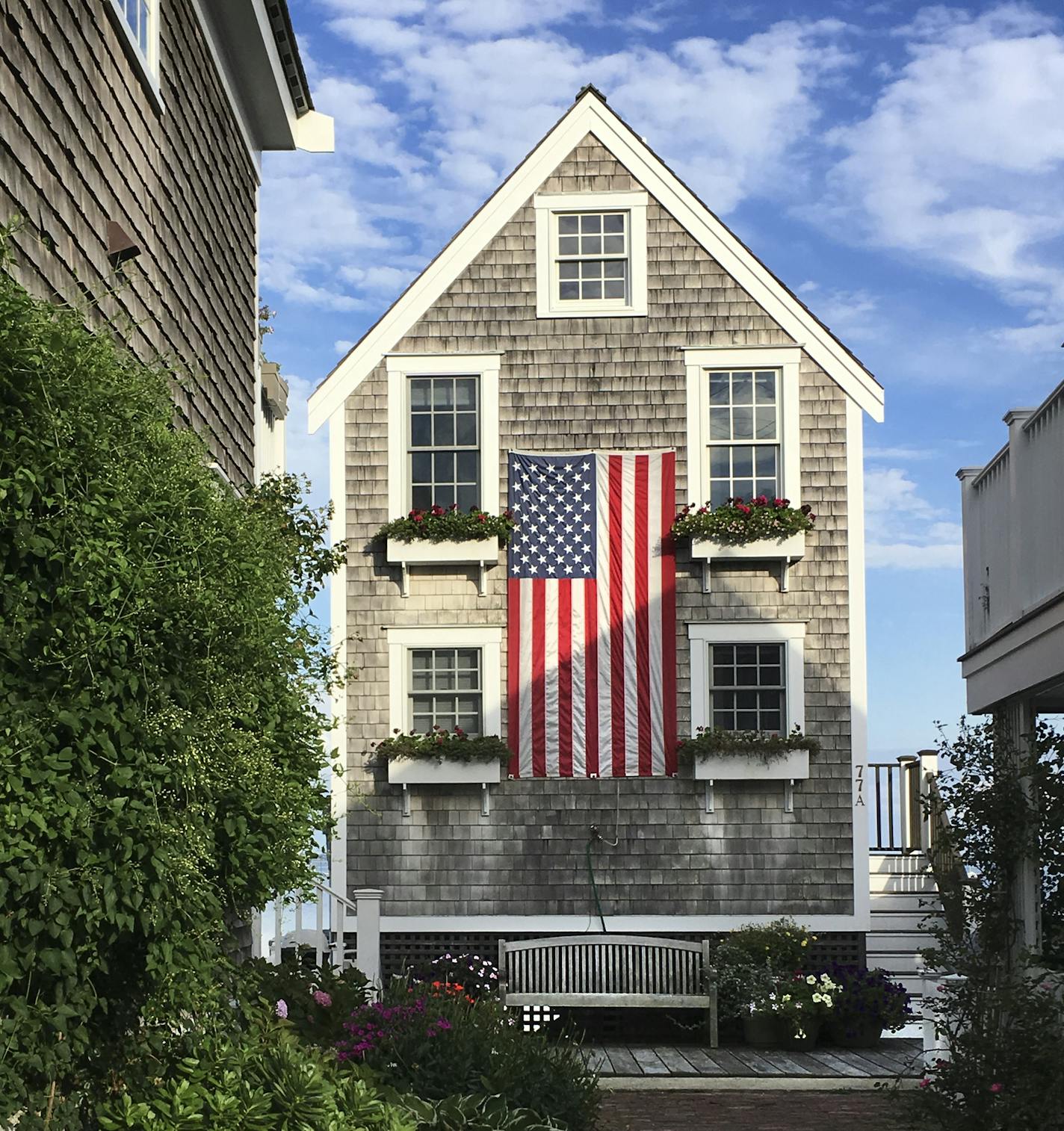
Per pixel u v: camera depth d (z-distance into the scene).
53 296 6.71
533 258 15.94
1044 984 9.95
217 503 6.15
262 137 13.14
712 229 15.89
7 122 6.11
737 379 15.82
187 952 5.29
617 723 15.41
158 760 5.06
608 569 15.56
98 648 4.85
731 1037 14.75
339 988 9.85
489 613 15.61
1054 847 11.13
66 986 4.72
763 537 15.35
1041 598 10.30
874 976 14.47
